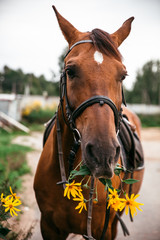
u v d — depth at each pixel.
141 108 33.59
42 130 16.33
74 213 2.04
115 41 2.00
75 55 1.81
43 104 21.53
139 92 48.53
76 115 1.69
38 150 9.20
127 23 2.21
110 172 1.41
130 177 2.68
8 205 1.71
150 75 47.94
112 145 1.44
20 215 3.69
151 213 4.34
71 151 1.95
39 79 56.06
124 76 1.81
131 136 2.66
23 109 19.66
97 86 1.63
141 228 3.79
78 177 1.99
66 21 2.10
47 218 2.20
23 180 5.32
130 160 2.62
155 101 47.72
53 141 2.15
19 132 14.53
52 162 2.12
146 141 13.53
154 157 9.23
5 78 61.09
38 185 2.27
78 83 1.69
